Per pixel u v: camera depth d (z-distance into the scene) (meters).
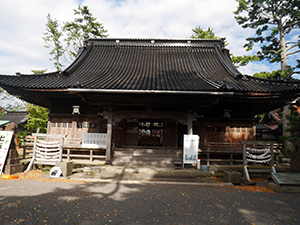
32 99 12.78
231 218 4.87
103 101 10.18
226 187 7.97
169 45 17.64
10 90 11.24
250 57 20.39
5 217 4.58
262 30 20.42
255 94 10.84
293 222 4.73
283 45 19.33
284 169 10.28
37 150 10.48
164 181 8.48
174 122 13.85
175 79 11.45
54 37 26.06
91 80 10.66
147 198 6.16
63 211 4.98
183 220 4.66
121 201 5.82
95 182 8.11
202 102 9.96
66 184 7.68
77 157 12.09
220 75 13.31
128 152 11.61
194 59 15.76
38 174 9.45
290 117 6.57
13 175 8.80
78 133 12.84
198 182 8.51
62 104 13.07
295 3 17.78
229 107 12.79
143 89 9.09
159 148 12.97
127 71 13.40
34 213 4.83
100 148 10.73
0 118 34.25
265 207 5.72
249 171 9.87
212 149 11.18
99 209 5.16
